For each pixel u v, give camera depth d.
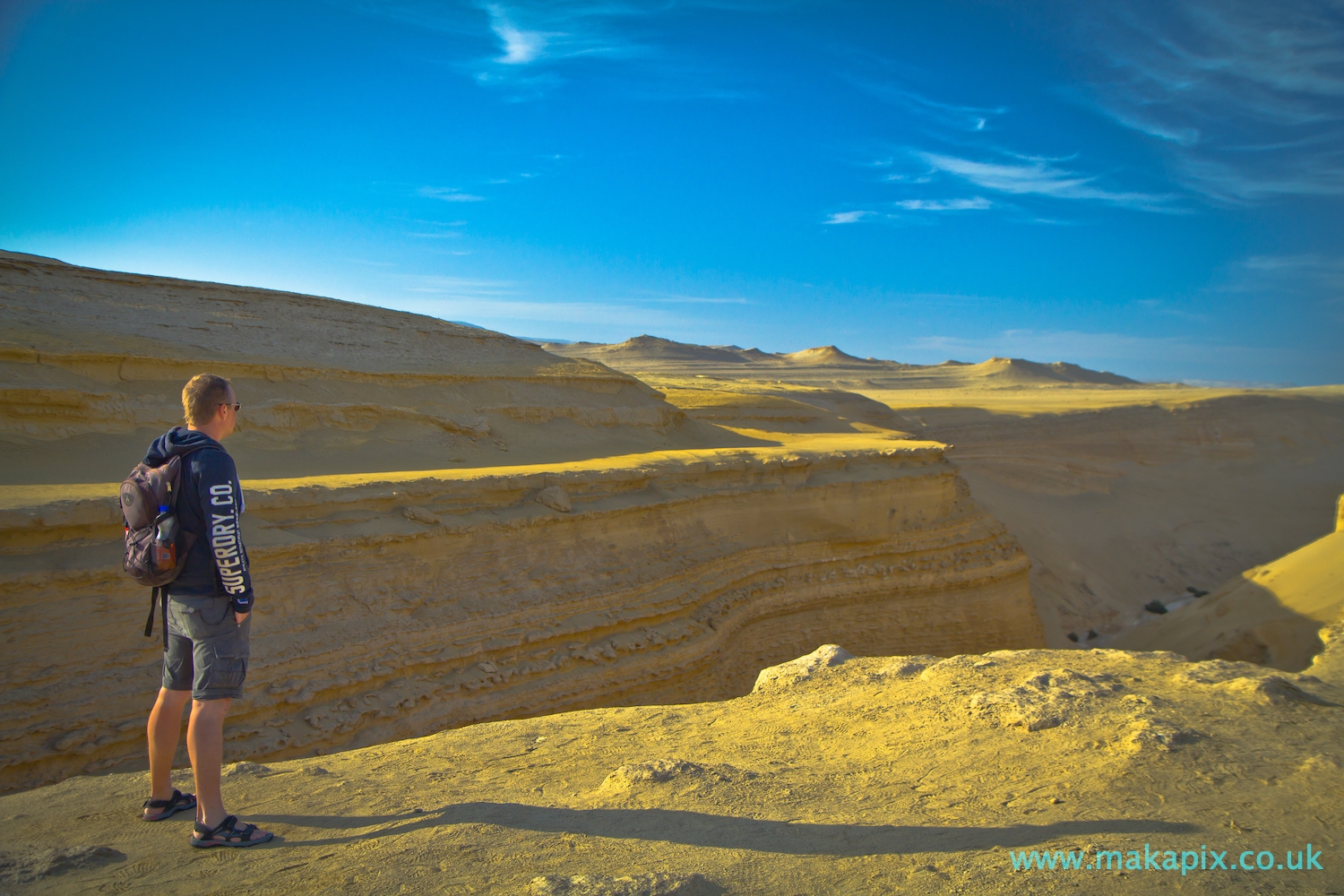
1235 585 24.67
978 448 54.03
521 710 12.43
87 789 3.99
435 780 4.13
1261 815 3.19
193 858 2.96
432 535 12.69
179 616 3.22
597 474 16.20
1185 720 4.47
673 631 15.27
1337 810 3.23
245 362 16.38
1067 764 3.92
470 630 12.51
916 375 165.00
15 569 8.70
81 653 8.88
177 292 18.95
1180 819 3.16
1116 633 35.03
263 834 3.15
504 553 13.81
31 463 11.74
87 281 17.48
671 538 17.17
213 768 3.14
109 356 14.27
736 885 2.59
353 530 11.86
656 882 2.48
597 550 15.41
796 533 19.97
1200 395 85.25
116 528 9.62
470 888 2.61
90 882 2.74
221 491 3.21
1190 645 22.28
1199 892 2.51
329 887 2.63
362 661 11.13
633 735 5.21
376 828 3.28
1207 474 60.28
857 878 2.66
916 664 6.49
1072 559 40.62
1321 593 19.42
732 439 26.92
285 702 10.18
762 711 5.69
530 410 21.53
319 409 16.39
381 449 16.84
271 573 10.80
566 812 3.46
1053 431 57.88
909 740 4.60
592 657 13.70
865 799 3.61
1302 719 4.52
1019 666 6.18
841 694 5.94
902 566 21.67
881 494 21.72
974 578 22.80
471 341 24.02
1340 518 23.16
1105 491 53.66
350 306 22.19
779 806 3.50
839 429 32.94
